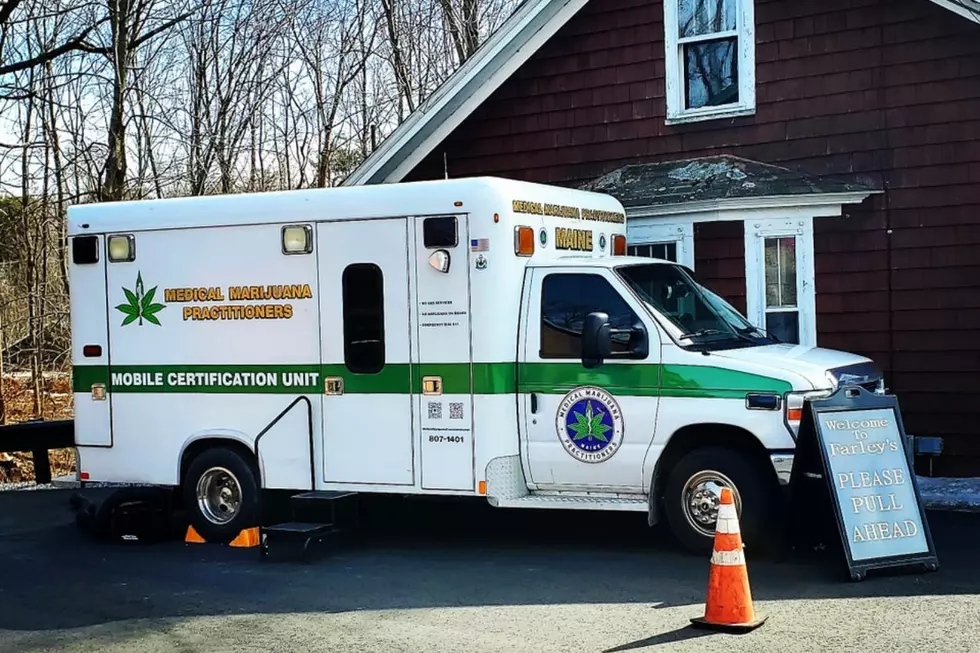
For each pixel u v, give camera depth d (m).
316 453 9.42
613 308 8.64
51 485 14.16
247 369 9.65
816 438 7.64
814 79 12.44
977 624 6.40
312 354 9.40
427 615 7.13
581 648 6.25
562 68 13.95
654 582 7.73
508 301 8.82
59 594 8.12
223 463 9.80
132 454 10.14
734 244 12.59
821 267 12.26
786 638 6.25
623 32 13.58
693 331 8.62
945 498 10.27
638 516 10.44
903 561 7.59
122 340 10.14
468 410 8.83
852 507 7.57
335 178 26.92
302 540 8.91
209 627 7.07
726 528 6.54
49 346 26.16
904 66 11.93
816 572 7.77
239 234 9.65
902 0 11.91
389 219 9.09
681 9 13.26
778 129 12.66
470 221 8.81
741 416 8.08
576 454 8.66
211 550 9.61
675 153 13.30
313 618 7.18
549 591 7.62
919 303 11.84
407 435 9.06
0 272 26.78
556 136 14.01
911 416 11.89
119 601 7.86
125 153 21.12
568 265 8.83
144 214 10.01
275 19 23.98
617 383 8.52
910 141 11.90
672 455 8.57
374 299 9.17
